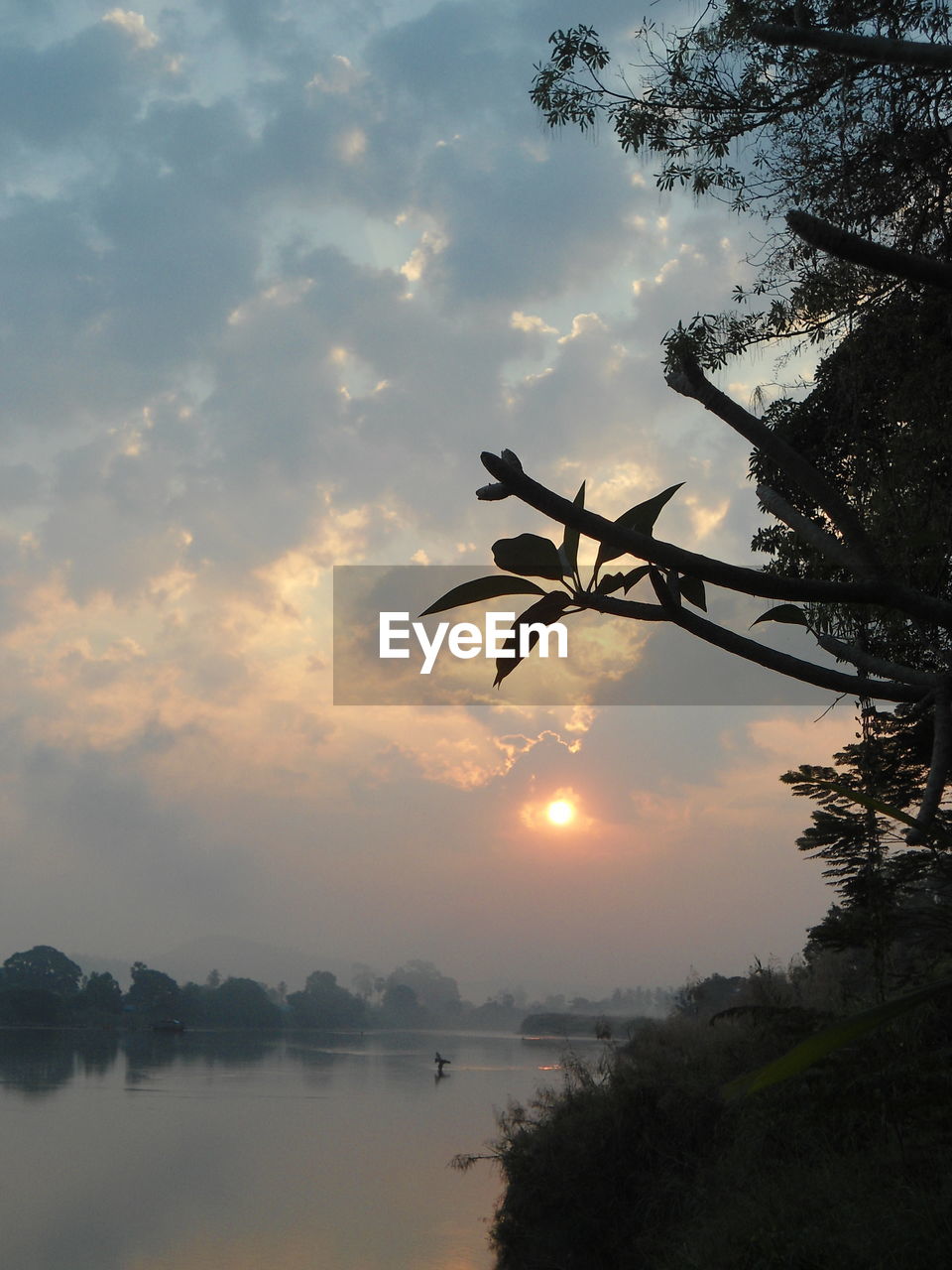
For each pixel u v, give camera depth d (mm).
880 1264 8219
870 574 1395
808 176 8992
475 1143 43312
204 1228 28266
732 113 9070
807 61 8359
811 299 9242
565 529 1431
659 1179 15227
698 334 9445
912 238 8617
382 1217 27891
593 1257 15812
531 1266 16625
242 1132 49281
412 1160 38812
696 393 1414
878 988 10977
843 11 6559
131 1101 66062
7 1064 106250
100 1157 42062
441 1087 75875
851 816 10461
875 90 8180
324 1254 24062
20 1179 37062
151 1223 29297
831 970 17875
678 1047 18562
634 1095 16375
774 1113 10539
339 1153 41500
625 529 1338
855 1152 10406
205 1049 154750
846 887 10812
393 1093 70688
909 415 8445
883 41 1712
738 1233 9961
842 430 9203
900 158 8047
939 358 8531
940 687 1493
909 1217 8711
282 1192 33312
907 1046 8344
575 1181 16719
